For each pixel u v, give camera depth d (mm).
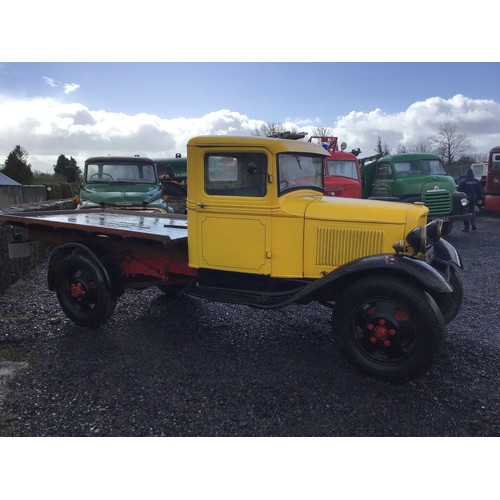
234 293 3926
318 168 4328
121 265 4555
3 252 5520
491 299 5348
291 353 3801
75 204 11414
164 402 2994
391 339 3135
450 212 10461
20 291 5594
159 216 6141
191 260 4004
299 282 3775
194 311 4883
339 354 3777
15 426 2703
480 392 3127
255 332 4285
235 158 3709
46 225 4477
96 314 4238
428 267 3100
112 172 9195
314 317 4715
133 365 3547
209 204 3820
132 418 2805
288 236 3678
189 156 3822
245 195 3725
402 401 3004
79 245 4352
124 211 6336
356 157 11953
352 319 3291
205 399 3035
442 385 3223
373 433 2656
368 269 3248
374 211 3531
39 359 3637
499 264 7332
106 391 3131
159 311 4883
